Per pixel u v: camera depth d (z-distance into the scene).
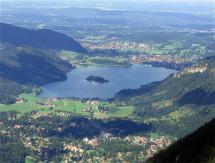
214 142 114.19
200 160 112.25
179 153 118.19
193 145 117.25
